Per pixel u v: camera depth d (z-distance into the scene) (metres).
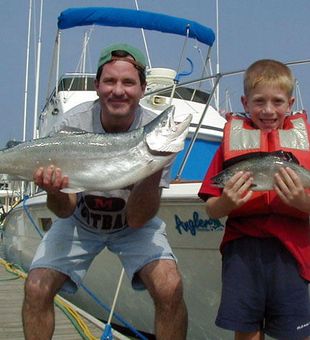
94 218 1.84
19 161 1.66
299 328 1.54
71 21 3.75
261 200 1.58
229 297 1.57
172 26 3.82
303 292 1.56
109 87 1.75
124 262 1.86
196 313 2.69
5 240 5.96
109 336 2.37
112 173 1.62
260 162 1.48
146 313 3.12
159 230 1.89
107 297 3.46
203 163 3.55
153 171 1.61
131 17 3.75
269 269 1.57
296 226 1.60
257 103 1.62
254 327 1.56
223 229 2.35
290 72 1.63
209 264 2.52
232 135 1.66
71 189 1.65
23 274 4.83
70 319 3.06
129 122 1.82
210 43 4.02
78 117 1.86
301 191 1.44
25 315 1.75
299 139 1.62
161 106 3.79
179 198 2.49
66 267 1.82
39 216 4.13
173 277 1.76
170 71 4.06
